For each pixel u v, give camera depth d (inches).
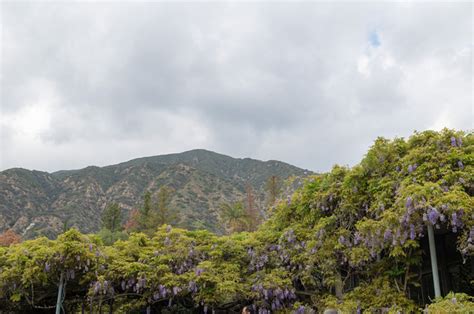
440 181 384.2
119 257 590.2
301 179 573.6
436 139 426.6
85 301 633.6
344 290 502.0
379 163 460.1
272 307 536.1
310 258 490.3
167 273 561.0
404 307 405.1
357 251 442.0
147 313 601.3
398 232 379.9
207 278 538.9
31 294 591.5
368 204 461.7
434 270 370.0
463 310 315.9
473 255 392.8
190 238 605.3
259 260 570.6
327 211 509.0
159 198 2121.1
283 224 576.1
